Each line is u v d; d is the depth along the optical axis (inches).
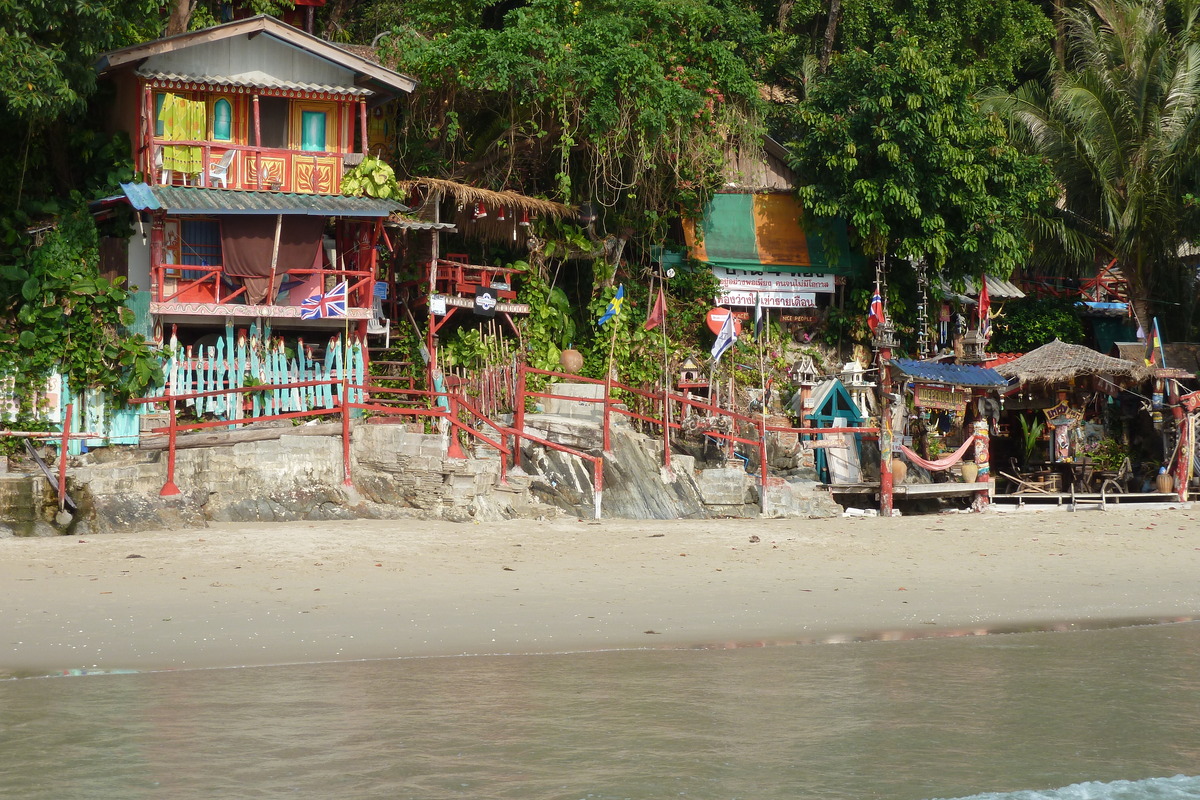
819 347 1433.3
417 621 585.6
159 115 1074.1
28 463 950.4
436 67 1191.6
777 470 1189.7
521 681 478.6
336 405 1042.7
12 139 1040.2
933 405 1116.5
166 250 1077.8
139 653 514.9
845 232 1433.3
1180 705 460.4
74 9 936.9
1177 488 1187.9
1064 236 1577.3
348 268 1157.1
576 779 363.9
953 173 1363.2
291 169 1099.9
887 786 366.3
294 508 901.2
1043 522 1003.9
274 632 555.8
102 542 772.6
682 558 780.6
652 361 1270.9
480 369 1170.0
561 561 756.6
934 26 1550.2
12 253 1005.2
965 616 637.9
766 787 361.1
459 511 919.0
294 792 346.6
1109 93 1566.2
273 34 1093.1
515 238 1239.5
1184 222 1579.7
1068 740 416.5
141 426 978.7
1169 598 701.9
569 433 1053.2
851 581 725.9
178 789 347.3
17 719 414.0
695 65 1288.1
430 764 374.3
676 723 423.5
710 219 1391.5
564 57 1182.3
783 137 1574.8
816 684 482.6
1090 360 1212.5
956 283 1453.0
